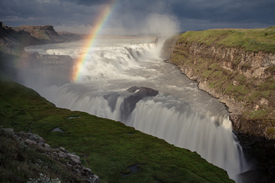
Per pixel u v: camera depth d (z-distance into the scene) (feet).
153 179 111.45
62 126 177.78
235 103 267.59
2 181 40.75
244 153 214.90
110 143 152.66
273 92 232.94
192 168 126.82
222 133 233.14
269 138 198.18
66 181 62.75
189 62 449.06
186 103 278.67
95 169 116.88
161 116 256.52
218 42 386.11
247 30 403.54
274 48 264.31
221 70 338.54
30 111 207.82
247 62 291.17
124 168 120.37
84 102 284.61
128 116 270.46
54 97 314.55
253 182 189.88
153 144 157.28
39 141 96.27
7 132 76.59
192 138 237.04
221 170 128.06
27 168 52.54
